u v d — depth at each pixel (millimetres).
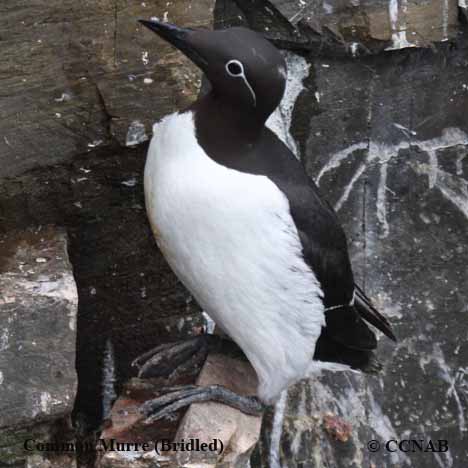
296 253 6148
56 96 6820
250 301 6242
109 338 7961
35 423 6602
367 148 8766
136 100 6992
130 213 7516
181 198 6027
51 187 7164
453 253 9266
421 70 8578
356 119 8617
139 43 6828
